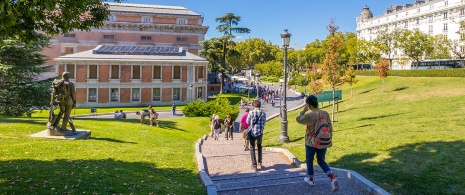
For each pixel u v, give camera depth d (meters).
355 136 13.30
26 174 7.20
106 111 41.78
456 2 73.69
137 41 71.31
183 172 8.91
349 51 66.12
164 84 50.88
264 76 125.75
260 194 6.65
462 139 10.13
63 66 46.75
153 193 6.54
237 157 11.22
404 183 7.02
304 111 7.02
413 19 88.19
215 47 61.62
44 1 6.65
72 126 13.32
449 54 62.69
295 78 84.00
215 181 8.06
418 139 10.84
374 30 107.44
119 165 8.86
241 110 43.72
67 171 7.67
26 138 11.96
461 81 34.09
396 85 39.81
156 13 72.81
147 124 23.70
